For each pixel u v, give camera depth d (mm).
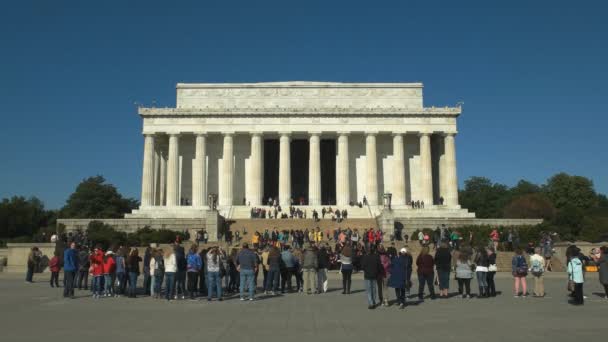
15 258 54344
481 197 157750
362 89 94188
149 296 31453
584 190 132750
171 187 87500
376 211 85250
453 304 27109
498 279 44781
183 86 93875
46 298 29984
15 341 16906
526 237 65688
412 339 17094
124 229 75500
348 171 89062
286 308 25469
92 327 19625
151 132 88375
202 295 31766
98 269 31016
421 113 89438
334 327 19594
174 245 29766
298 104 93625
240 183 91938
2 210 104312
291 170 108500
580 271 26781
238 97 93688
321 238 64562
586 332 18469
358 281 43438
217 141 93062
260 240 61750
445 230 63188
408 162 93750
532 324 20297
